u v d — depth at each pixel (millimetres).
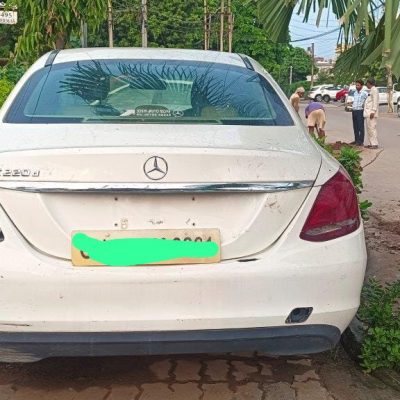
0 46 21984
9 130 2955
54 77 3465
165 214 2629
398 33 3438
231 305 2607
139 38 40031
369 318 3518
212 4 40594
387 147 16141
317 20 3611
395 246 5766
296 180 2699
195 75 3557
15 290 2545
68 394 3154
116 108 3217
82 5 6305
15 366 3434
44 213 2578
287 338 2674
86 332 2588
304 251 2678
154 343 2598
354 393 3221
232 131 2977
